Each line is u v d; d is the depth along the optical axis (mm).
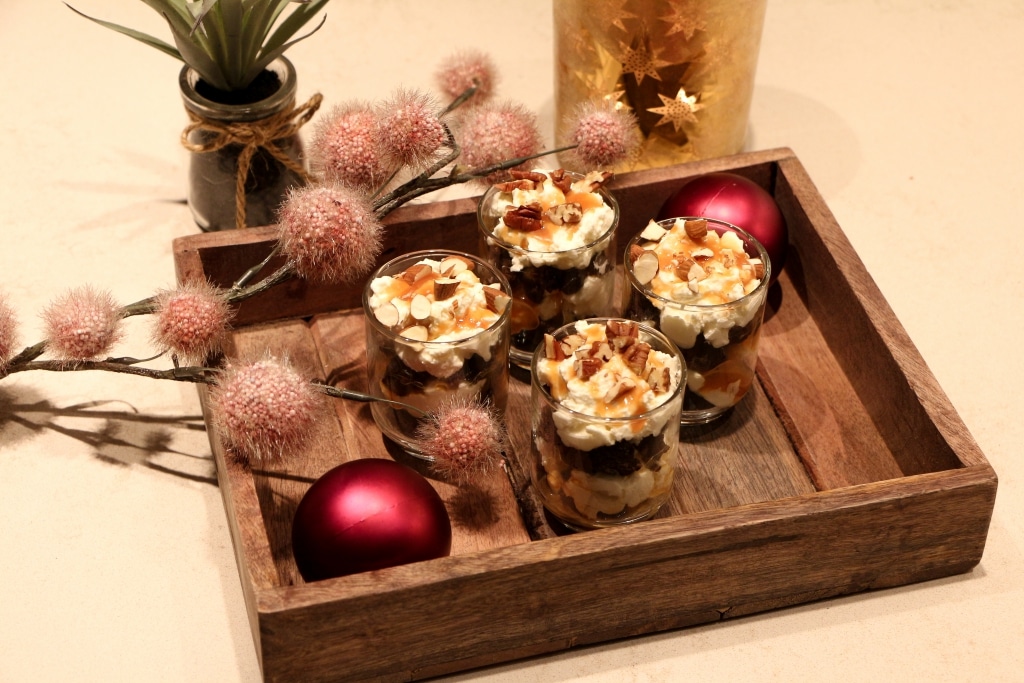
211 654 1030
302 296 1148
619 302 1195
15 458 1105
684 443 1095
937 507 1013
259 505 1029
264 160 1180
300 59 1372
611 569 988
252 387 1011
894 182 1279
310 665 982
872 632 1037
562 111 1250
